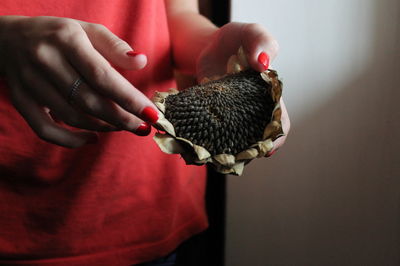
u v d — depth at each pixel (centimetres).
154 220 56
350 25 62
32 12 43
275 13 63
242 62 39
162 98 37
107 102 33
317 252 72
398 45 62
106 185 50
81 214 49
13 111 44
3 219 48
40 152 46
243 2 63
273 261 74
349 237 70
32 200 48
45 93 34
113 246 53
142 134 35
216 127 34
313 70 65
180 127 34
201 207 67
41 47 31
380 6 61
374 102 65
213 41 46
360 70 64
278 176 70
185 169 59
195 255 82
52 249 50
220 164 33
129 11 48
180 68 57
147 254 56
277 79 35
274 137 34
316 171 69
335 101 65
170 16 59
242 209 72
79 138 38
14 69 35
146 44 49
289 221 71
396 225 68
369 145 66
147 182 54
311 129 67
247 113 34
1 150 45
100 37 35
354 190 68
